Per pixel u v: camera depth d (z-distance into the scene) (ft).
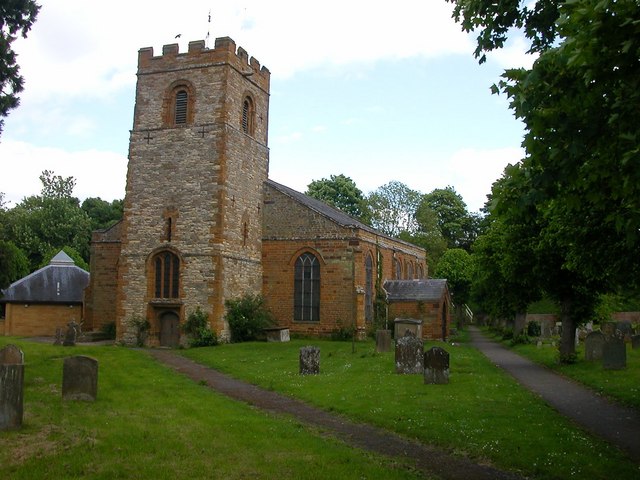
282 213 149.59
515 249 96.89
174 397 63.93
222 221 131.03
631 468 39.29
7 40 77.46
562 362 98.89
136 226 135.85
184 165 134.21
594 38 28.45
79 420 50.19
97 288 154.81
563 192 35.60
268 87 155.33
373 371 86.38
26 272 196.44
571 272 94.53
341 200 306.14
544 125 32.14
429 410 57.82
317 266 146.72
